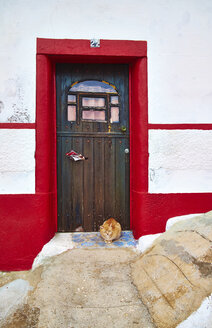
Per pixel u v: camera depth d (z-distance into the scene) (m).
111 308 2.14
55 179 3.52
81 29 3.31
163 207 3.32
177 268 2.25
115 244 3.22
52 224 3.43
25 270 3.17
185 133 3.40
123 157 3.66
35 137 3.25
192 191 3.39
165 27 3.40
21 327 1.99
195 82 3.43
